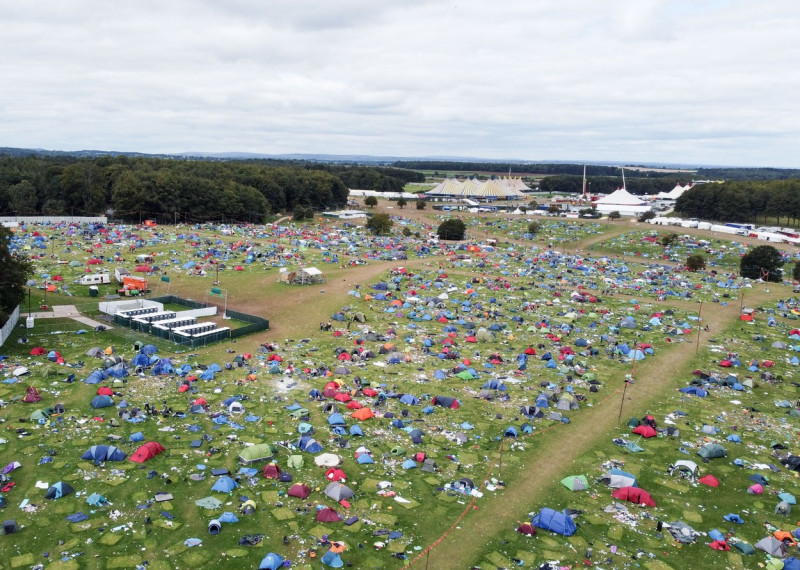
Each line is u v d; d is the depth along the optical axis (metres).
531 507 47.56
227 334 86.31
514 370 78.19
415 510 46.12
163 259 135.75
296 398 65.75
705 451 56.84
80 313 94.12
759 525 46.34
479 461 54.59
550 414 64.56
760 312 112.25
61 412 58.75
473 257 163.62
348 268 139.75
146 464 50.34
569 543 43.03
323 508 44.47
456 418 63.06
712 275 147.88
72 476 47.78
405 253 164.25
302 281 122.06
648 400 70.69
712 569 40.78
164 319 92.44
